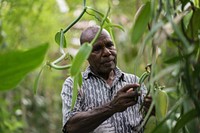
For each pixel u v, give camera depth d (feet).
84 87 7.97
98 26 7.66
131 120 7.87
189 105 3.92
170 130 3.95
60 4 16.60
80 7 17.56
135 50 12.92
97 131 7.80
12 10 13.98
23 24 16.84
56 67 4.68
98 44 7.54
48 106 23.54
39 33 17.97
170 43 5.65
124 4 15.80
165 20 3.74
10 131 15.02
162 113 4.97
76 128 7.29
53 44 19.34
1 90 2.77
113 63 7.71
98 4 18.13
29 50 2.59
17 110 20.04
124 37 14.96
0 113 14.39
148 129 5.44
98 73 8.06
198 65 3.74
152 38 3.75
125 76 8.24
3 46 14.25
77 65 3.90
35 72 20.97
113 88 8.06
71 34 19.01
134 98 6.17
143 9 3.76
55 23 17.99
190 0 4.23
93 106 7.94
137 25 3.64
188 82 3.58
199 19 4.31
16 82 2.73
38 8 15.97
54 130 23.73
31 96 22.56
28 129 20.66
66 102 7.82
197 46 3.97
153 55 3.75
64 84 8.08
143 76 5.81
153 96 3.72
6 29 15.48
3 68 2.64
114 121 7.86
